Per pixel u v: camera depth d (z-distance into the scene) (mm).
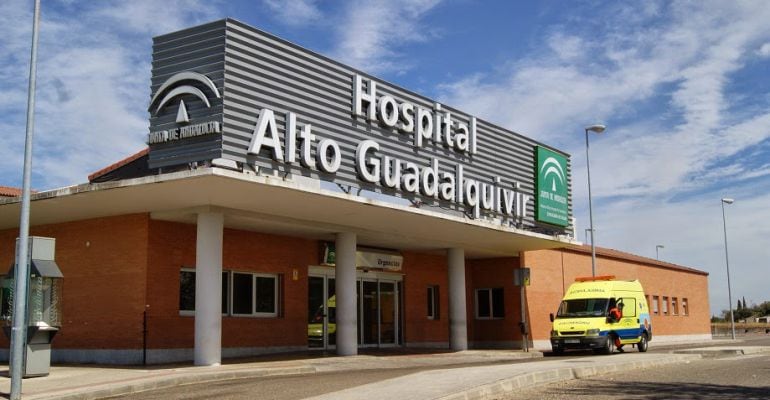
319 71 18594
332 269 25547
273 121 16969
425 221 21828
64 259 20953
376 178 19812
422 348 28172
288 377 16016
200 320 18062
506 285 31828
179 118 16438
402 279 28734
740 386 13000
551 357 24438
